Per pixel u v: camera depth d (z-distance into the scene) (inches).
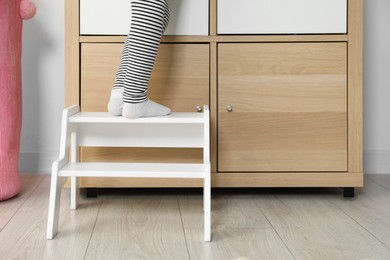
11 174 65.2
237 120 65.6
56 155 81.9
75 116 57.9
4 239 50.4
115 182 65.8
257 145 65.9
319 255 45.9
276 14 64.9
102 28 64.7
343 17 65.2
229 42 65.0
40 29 80.4
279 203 64.9
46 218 57.6
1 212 60.1
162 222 56.6
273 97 65.5
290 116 65.7
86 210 61.4
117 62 65.0
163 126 61.1
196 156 65.9
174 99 65.5
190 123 60.8
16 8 64.6
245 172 66.1
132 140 61.5
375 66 82.8
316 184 66.2
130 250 47.5
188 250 47.5
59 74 81.2
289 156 66.0
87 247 48.3
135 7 55.6
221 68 65.2
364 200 66.1
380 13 82.2
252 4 64.8
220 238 51.1
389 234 51.8
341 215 59.1
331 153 66.0
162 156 65.8
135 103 56.4
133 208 62.4
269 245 48.8
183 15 64.6
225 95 65.4
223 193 70.6
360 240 50.0
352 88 65.6
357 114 65.8
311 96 65.6
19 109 66.4
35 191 70.1
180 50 65.0
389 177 80.5
